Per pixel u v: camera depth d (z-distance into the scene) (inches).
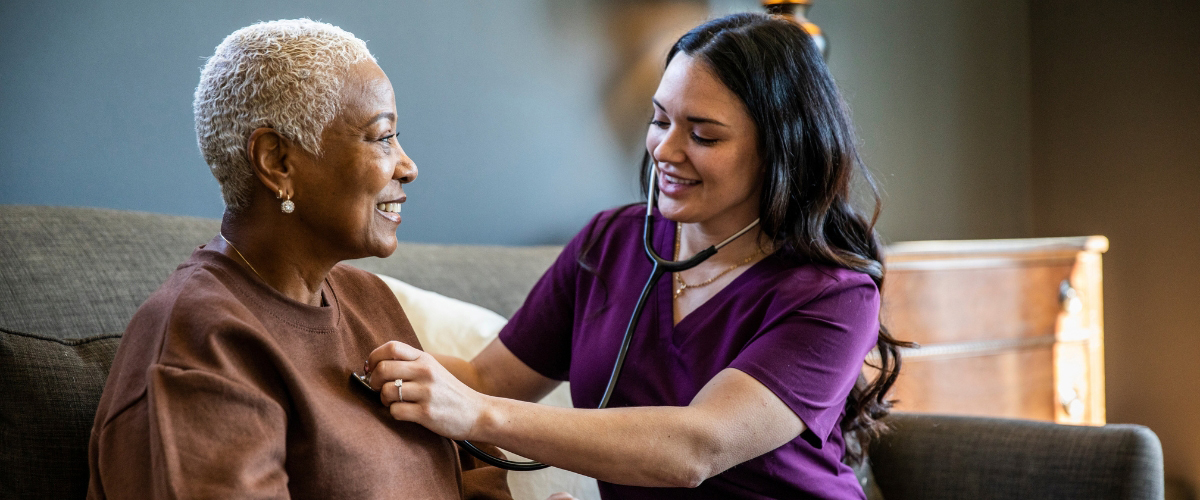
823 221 52.3
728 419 45.0
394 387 38.9
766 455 49.1
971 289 86.1
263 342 34.9
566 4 89.6
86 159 65.8
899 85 113.7
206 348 33.9
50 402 41.8
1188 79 105.4
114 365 36.7
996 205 122.9
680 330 52.2
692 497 50.1
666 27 96.6
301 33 37.1
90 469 36.1
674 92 50.4
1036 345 90.1
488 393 57.1
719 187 50.4
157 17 68.4
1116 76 113.6
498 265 72.7
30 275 48.6
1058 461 59.6
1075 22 118.2
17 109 62.9
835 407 49.9
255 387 34.5
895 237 113.4
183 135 70.3
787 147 50.3
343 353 40.1
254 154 36.5
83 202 65.8
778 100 49.8
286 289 39.0
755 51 49.8
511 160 86.8
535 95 88.0
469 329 61.1
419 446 40.8
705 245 54.2
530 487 56.9
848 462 60.1
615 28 93.1
